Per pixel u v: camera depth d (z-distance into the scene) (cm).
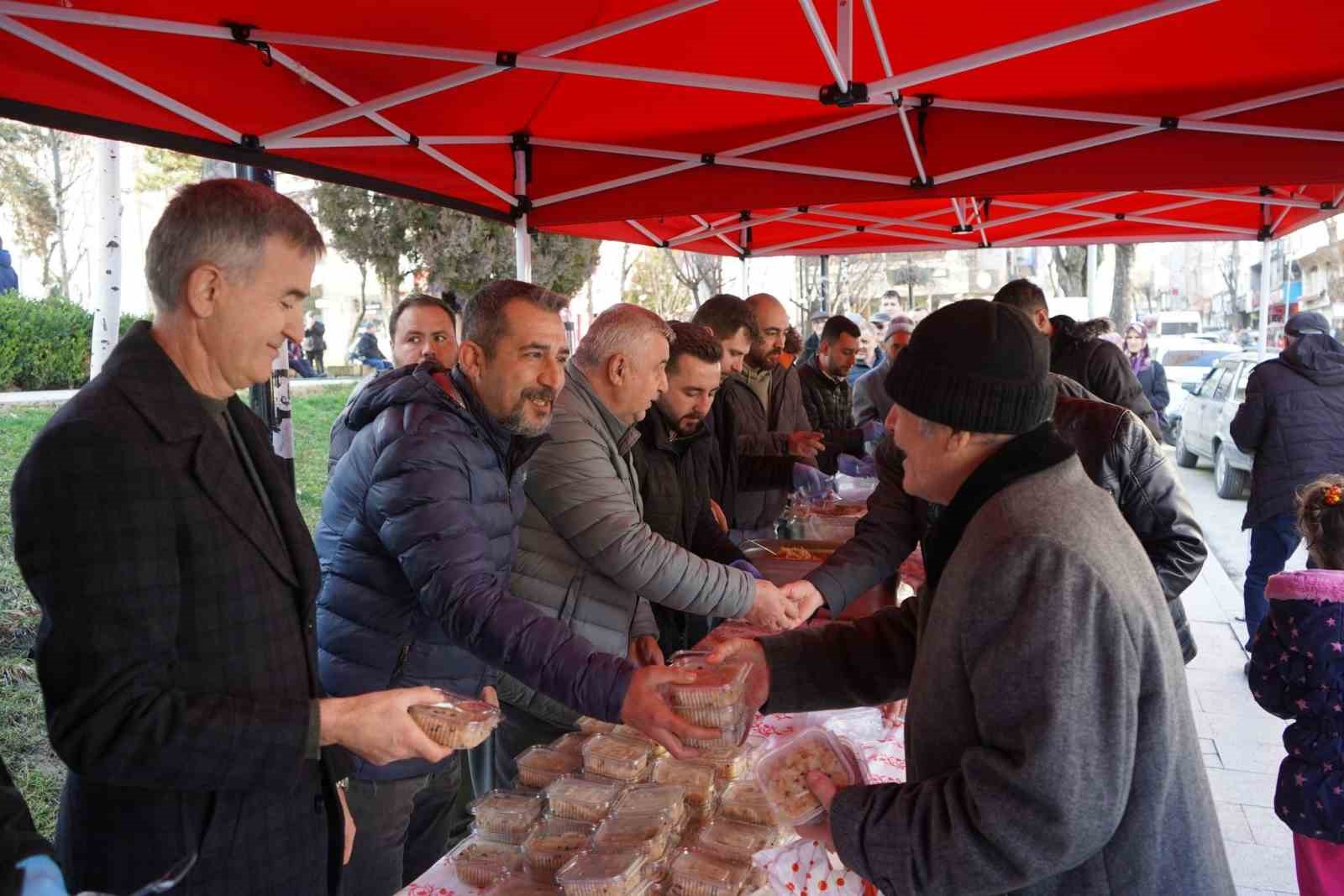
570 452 207
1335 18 296
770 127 409
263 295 125
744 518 397
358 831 200
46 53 231
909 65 337
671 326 265
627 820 144
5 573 439
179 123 280
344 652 186
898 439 124
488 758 272
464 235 925
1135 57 330
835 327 535
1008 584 104
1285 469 465
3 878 78
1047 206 639
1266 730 398
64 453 111
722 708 147
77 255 1051
